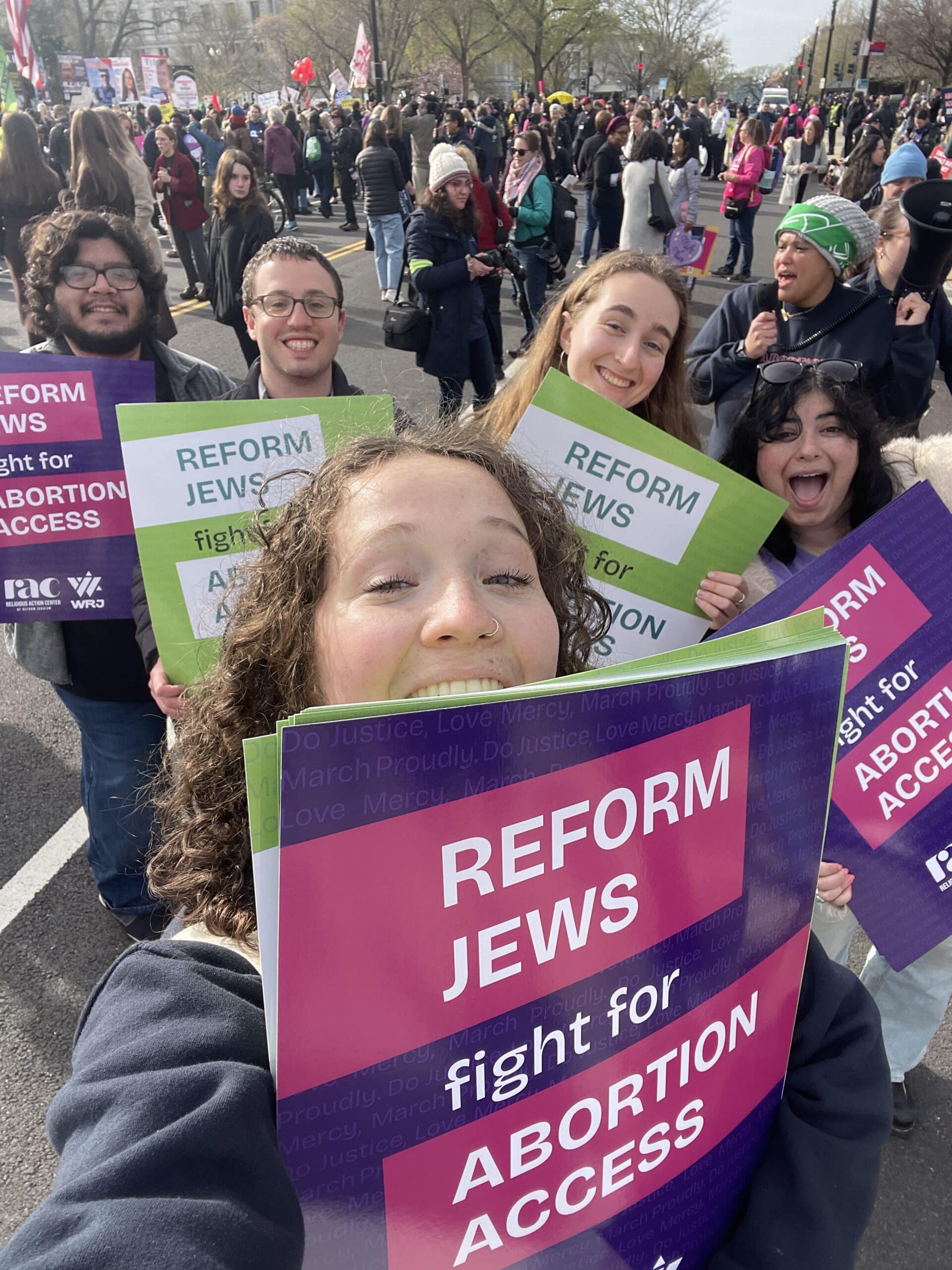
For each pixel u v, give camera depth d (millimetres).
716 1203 843
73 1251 540
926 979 1953
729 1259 835
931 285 2875
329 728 602
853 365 1835
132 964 752
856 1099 867
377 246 9484
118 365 2135
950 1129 2186
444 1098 680
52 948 2719
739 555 1874
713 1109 822
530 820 685
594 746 704
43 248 2361
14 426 2100
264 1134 629
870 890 1534
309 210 16344
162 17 61750
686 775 755
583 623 1186
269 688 953
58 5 41875
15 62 18359
